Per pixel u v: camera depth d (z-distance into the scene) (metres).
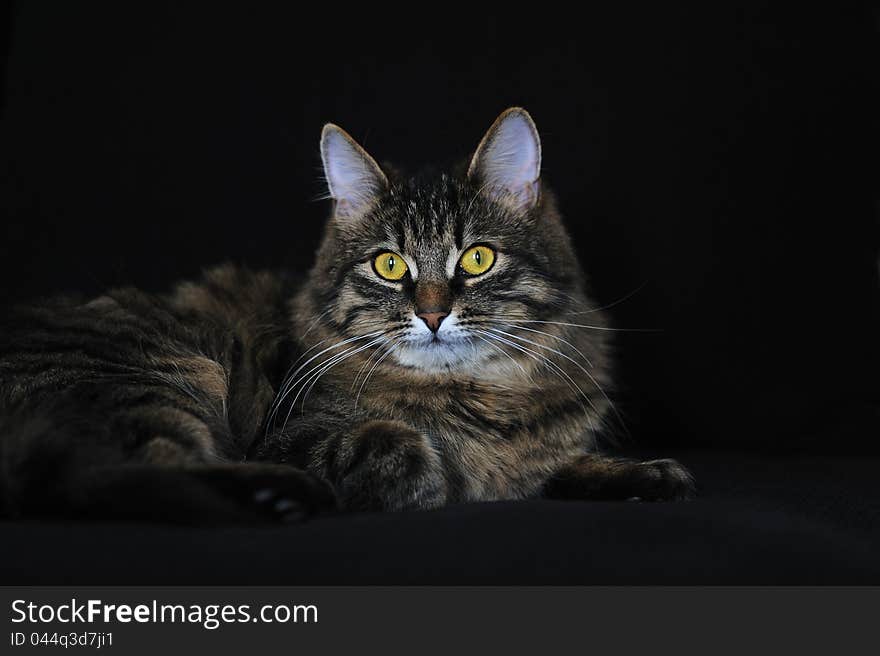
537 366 0.62
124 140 0.78
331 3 0.79
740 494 0.58
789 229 0.74
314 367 0.63
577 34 0.77
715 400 0.74
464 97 0.79
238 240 0.79
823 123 0.74
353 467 0.56
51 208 0.77
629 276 0.76
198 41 0.79
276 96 0.79
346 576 0.44
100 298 0.64
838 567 0.45
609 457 0.62
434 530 0.47
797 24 0.75
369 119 0.79
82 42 0.79
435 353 0.61
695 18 0.76
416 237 0.62
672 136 0.76
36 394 0.55
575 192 0.77
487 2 0.79
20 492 0.49
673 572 0.44
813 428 0.72
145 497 0.49
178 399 0.57
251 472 0.52
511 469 0.61
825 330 0.73
